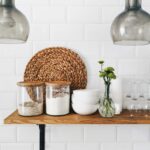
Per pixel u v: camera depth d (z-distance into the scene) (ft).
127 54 4.25
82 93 3.59
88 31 4.24
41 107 3.73
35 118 3.49
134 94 4.19
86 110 3.59
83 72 4.18
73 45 4.25
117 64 4.26
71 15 4.23
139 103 4.11
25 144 4.33
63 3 4.22
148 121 3.37
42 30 4.24
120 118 3.48
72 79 4.19
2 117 4.31
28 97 3.75
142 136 4.31
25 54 4.26
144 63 4.25
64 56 4.20
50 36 4.25
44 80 4.20
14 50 4.25
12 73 4.27
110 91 3.90
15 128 4.32
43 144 4.07
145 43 3.11
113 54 4.25
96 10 4.22
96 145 4.33
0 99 4.29
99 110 3.62
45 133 4.31
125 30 2.62
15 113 3.82
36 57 4.20
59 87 3.62
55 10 4.23
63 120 3.40
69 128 4.32
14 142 4.33
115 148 4.33
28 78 4.21
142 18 2.61
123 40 2.67
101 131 4.31
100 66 4.25
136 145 4.33
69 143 4.33
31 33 4.24
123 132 4.31
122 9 4.22
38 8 4.22
